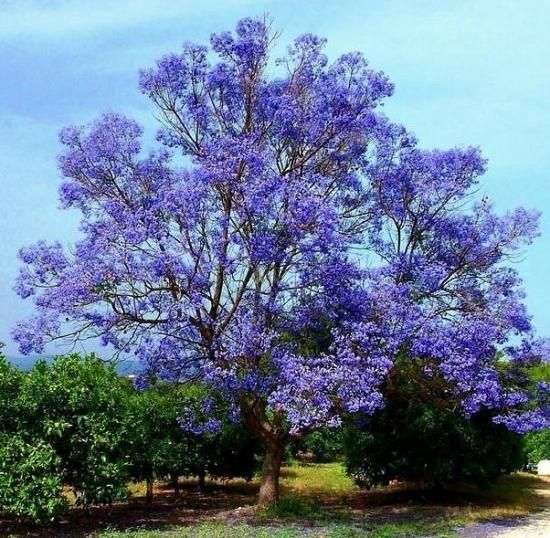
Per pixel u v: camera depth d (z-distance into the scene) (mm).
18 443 13500
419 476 18875
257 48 16250
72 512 15086
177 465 18781
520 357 16734
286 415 15289
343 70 16422
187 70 16375
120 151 15992
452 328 15547
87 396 14617
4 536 13812
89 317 14594
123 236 14344
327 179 16531
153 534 13539
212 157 14977
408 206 17172
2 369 14305
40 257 14820
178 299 14719
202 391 17188
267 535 13453
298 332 15625
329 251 15047
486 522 16062
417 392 17203
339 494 20859
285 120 15922
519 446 19891
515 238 17172
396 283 16109
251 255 14656
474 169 17125
